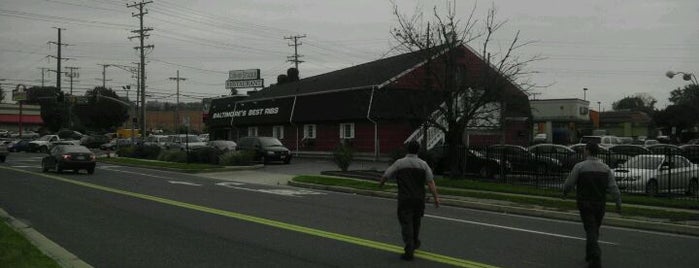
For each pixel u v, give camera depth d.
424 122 23.55
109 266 8.46
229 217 13.30
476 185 20.66
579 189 8.79
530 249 9.89
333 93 40.34
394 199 18.09
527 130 41.41
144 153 42.97
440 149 25.44
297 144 44.25
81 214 13.66
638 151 27.95
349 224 12.41
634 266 8.77
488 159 23.56
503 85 23.02
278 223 12.45
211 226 12.00
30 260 7.97
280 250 9.57
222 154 33.56
